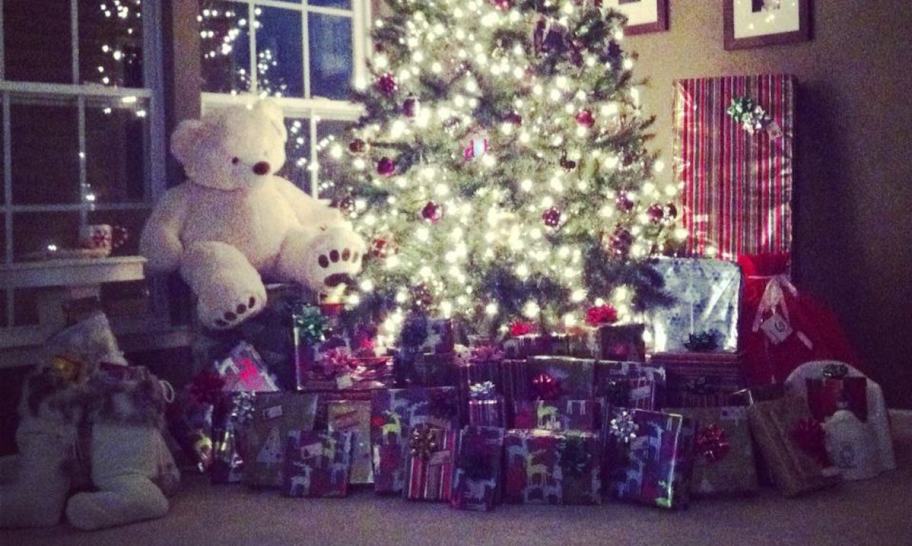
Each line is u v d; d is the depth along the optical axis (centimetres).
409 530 404
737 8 598
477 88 507
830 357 530
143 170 543
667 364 504
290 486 457
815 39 575
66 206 512
